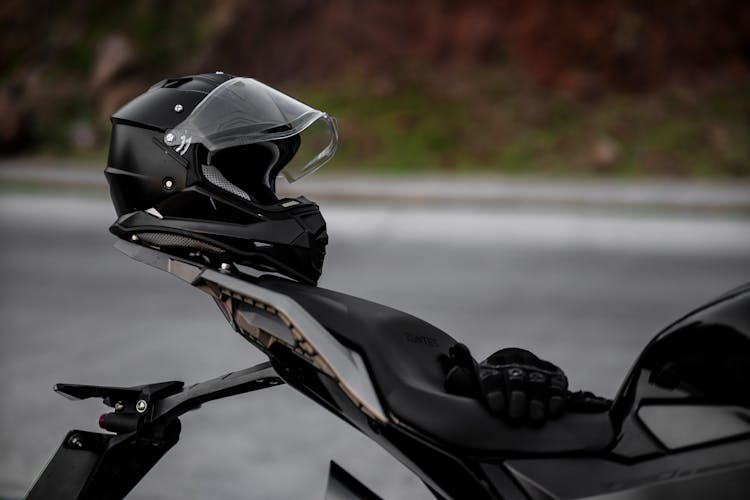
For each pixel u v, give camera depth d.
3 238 13.56
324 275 10.44
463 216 16.14
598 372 6.41
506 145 24.11
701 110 25.69
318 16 28.09
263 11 28.08
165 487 4.37
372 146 24.14
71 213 16.41
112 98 27.02
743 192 19.23
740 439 2.07
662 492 2.05
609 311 8.59
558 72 26.75
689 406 2.13
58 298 9.07
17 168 23.50
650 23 27.25
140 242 2.48
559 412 2.20
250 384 2.52
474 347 7.16
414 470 2.25
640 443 2.15
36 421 5.25
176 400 2.56
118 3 29.16
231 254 2.40
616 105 25.95
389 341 2.34
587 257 11.98
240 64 27.88
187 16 28.53
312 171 2.87
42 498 2.56
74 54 28.31
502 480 2.14
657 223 15.31
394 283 9.95
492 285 9.88
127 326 7.79
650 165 23.06
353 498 2.53
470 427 2.18
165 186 2.42
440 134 24.50
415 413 2.20
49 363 6.58
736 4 27.64
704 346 2.13
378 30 27.92
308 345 2.27
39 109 26.92
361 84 26.83
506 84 26.45
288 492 4.33
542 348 7.12
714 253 12.38
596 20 27.12
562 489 2.08
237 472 4.58
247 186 2.50
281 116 2.43
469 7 27.75
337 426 5.26
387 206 17.50
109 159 2.53
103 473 2.56
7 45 28.78
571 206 17.52
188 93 2.48
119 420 2.58
